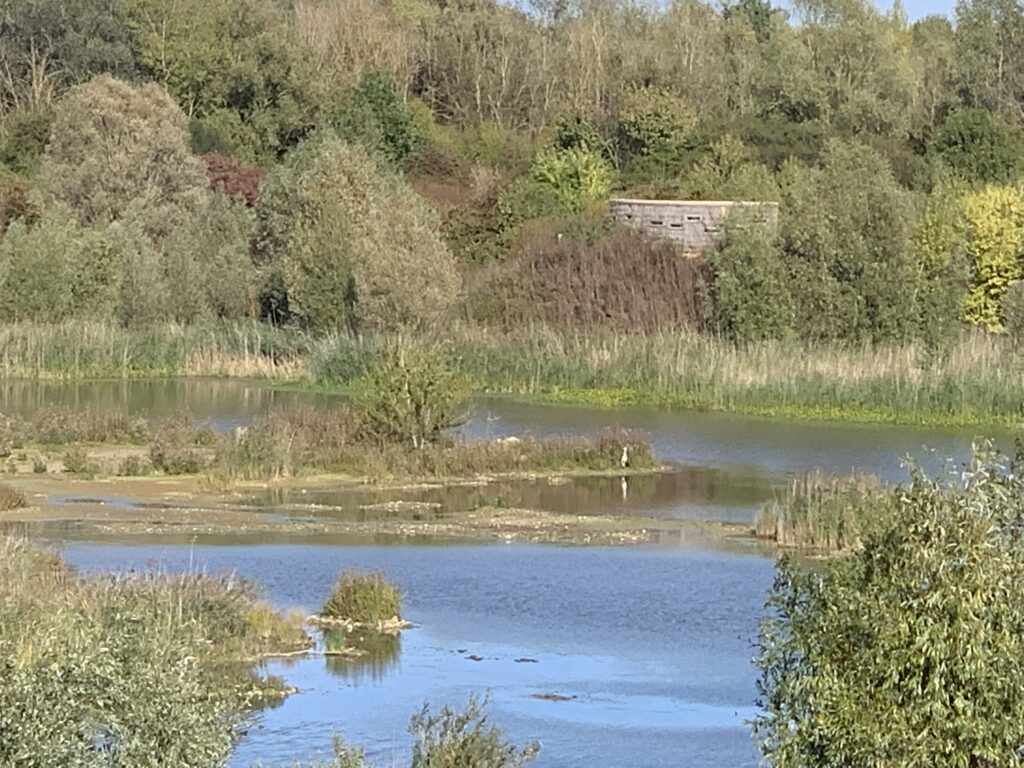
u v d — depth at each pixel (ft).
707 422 183.01
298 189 235.61
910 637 45.96
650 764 69.62
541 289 223.51
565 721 75.61
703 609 98.27
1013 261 232.73
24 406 179.52
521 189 260.42
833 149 232.53
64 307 224.33
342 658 85.51
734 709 78.48
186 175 273.13
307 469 144.46
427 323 209.56
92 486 135.74
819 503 122.31
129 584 83.10
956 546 46.42
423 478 144.77
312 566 107.24
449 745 56.59
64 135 269.44
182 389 201.77
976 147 292.61
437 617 95.20
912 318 208.85
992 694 45.09
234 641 84.28
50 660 49.08
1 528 115.55
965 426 182.70
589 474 149.69
